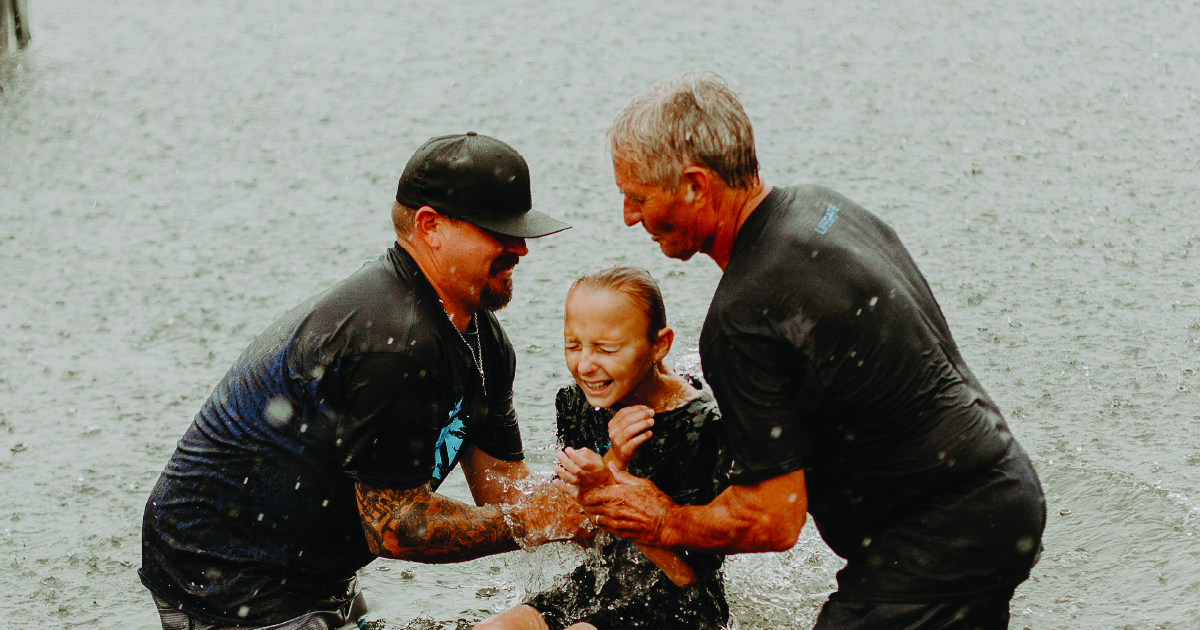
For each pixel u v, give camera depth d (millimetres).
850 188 10805
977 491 3346
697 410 4051
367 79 15461
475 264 3918
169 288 8641
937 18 18516
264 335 4070
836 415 3379
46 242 9664
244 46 17359
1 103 14211
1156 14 18422
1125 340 7227
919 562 3402
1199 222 9672
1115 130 12641
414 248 3943
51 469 5926
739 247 3400
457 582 4855
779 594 4656
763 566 4855
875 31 17766
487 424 4578
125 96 14641
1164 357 6934
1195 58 15711
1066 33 17297
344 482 3971
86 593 4805
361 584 4832
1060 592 4582
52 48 17219
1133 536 4926
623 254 9102
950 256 8953
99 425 6445
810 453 3553
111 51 17062
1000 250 9078
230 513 3967
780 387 3316
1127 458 5656
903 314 3301
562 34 17906
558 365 7074
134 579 4922
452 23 18766
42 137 12859
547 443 6012
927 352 3334
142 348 7566
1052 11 18766
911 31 17734
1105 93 14133
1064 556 4855
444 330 3941
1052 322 7570
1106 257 8867
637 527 3637
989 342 7254
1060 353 7047
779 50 16688
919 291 3459
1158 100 13789
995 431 3420
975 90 14414
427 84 15141
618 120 3412
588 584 4121
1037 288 8227
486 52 16844
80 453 6113
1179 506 5094
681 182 3332
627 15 19109
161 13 19703
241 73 15828
